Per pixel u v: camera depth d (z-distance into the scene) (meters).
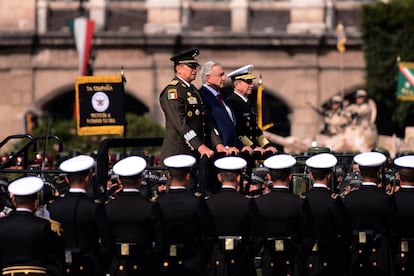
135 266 41.00
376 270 43.06
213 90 46.06
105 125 56.81
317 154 42.81
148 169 43.25
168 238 41.38
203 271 41.62
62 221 40.62
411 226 43.12
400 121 119.38
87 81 56.72
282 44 131.12
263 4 133.88
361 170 43.41
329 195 42.41
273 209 41.75
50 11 132.62
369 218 43.06
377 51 122.12
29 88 131.50
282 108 134.75
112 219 40.94
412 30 121.50
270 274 42.00
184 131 43.91
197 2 133.50
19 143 90.81
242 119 46.97
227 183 41.78
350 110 95.94
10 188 38.69
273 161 42.03
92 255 40.78
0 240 38.53
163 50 130.88
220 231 41.44
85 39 115.69
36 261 38.53
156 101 131.12
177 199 41.44
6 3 131.88
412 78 100.81
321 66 132.00
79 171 40.84
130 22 132.75
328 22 132.88
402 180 43.47
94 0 132.12
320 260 42.28
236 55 131.38
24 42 130.75
